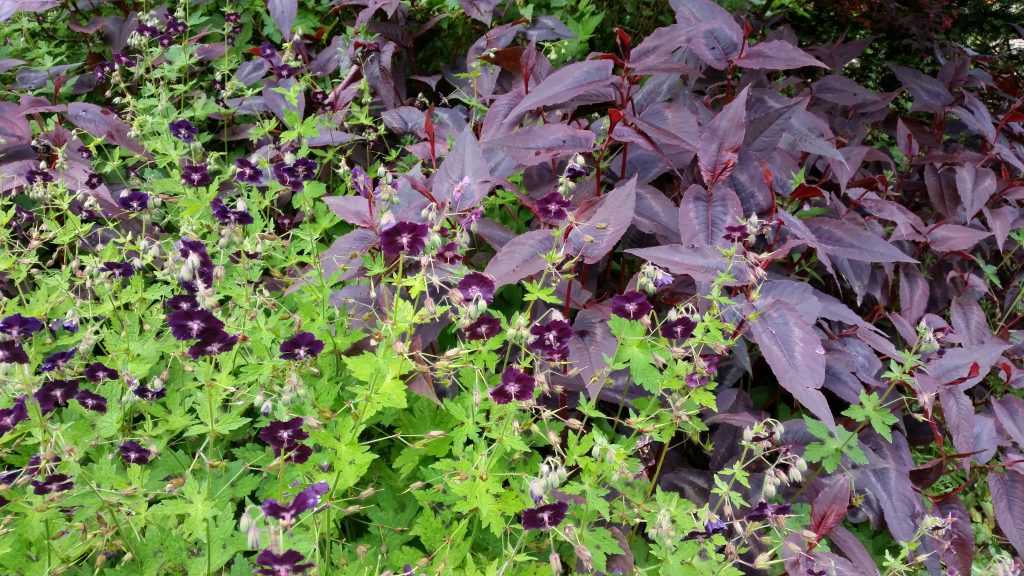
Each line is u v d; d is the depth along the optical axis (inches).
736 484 26.6
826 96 37.2
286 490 21.6
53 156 32.3
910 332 29.7
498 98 30.0
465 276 22.3
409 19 39.6
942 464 27.4
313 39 38.5
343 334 26.0
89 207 28.7
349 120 34.5
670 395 24.6
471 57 34.5
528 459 24.9
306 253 27.9
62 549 21.9
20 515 22.0
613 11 45.3
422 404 25.3
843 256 28.3
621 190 25.1
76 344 25.4
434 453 24.0
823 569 23.8
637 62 27.5
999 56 54.2
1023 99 37.4
